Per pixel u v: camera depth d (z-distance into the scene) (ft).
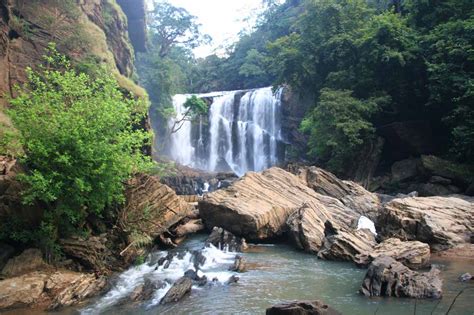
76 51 89.56
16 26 79.56
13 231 37.81
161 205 56.39
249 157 155.53
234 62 213.66
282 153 149.07
